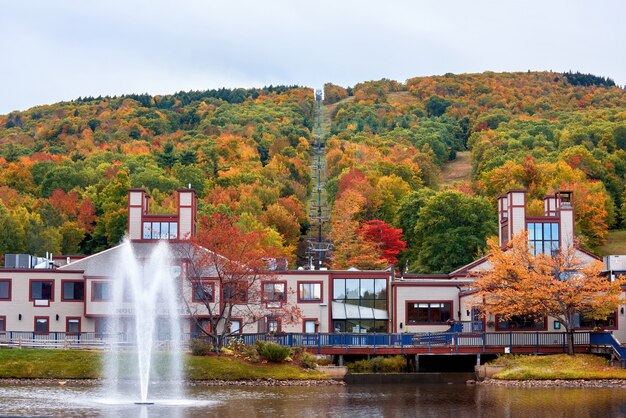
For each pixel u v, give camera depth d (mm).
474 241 131375
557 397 68438
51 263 101000
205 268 89938
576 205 167875
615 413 60375
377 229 141000
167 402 64000
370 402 65875
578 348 85062
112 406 61312
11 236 141125
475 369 83188
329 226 176375
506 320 90312
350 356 91750
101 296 93500
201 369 77125
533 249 97188
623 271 94375
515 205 98812
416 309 94812
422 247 136375
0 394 66500
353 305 96438
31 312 93750
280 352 80250
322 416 58781
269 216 180375
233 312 93188
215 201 189375
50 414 56875
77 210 181250
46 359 77812
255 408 61688
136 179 195375
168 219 98312
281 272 95062
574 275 85562
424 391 73000
